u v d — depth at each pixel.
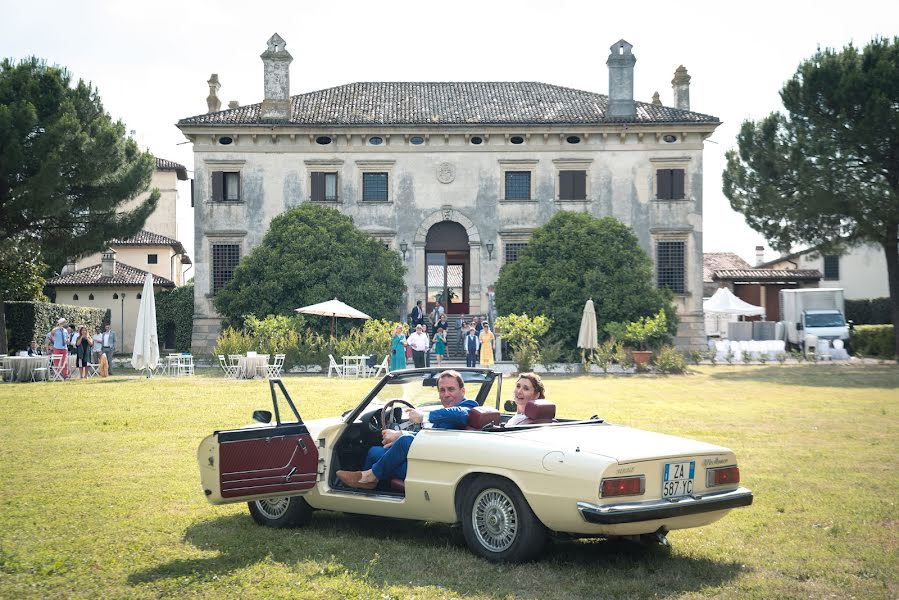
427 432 6.62
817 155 34.53
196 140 40.62
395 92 44.75
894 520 7.36
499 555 6.06
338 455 7.46
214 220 40.66
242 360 26.05
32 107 31.52
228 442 6.30
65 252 33.59
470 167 41.25
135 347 26.38
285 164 40.88
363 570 5.88
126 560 6.07
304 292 35.84
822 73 35.09
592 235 36.62
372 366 28.62
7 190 32.34
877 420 15.21
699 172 41.00
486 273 41.16
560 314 35.28
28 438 12.38
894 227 34.84
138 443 11.86
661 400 19.23
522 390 7.46
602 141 41.06
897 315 35.50
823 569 5.87
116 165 33.72
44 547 6.37
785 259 60.22
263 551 6.37
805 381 25.84
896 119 33.06
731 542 6.63
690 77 44.94
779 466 10.13
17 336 34.19
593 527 5.64
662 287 41.03
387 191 41.19
